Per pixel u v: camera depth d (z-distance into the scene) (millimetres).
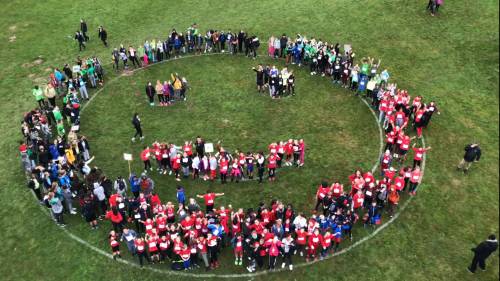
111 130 35656
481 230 27547
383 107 34969
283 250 25031
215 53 44688
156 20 49562
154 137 34812
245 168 31719
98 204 28234
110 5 52188
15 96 39656
